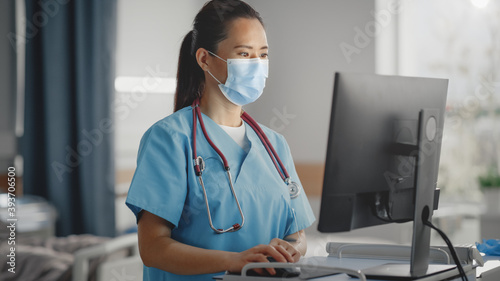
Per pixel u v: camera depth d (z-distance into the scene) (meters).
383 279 1.08
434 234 3.31
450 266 1.18
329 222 1.08
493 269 1.36
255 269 1.07
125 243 2.32
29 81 3.30
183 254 1.20
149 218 1.30
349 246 1.35
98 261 2.30
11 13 3.33
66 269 2.29
